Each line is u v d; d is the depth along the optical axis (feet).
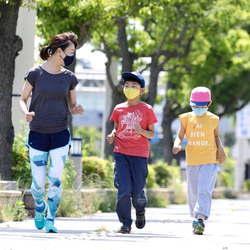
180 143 78.69
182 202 199.62
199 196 77.05
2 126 109.50
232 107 309.22
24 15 139.03
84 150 163.02
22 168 115.85
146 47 207.31
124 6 142.00
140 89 73.41
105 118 211.82
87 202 123.44
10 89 110.83
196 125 77.66
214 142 77.97
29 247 58.13
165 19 200.54
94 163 148.97
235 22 230.27
